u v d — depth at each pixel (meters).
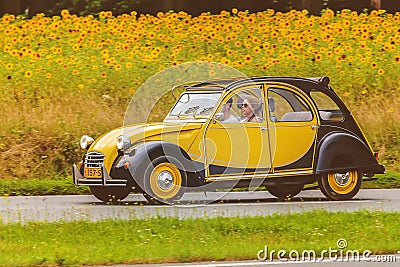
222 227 25.44
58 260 21.27
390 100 43.72
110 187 31.19
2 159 38.25
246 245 23.08
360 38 46.91
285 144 31.55
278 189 33.00
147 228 25.34
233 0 54.12
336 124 32.31
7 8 51.62
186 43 46.44
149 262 21.58
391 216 27.33
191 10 53.69
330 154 32.00
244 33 47.31
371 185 36.56
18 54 43.72
